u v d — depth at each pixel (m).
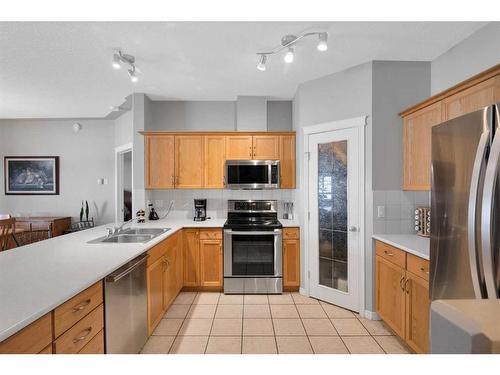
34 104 4.05
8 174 5.09
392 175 2.68
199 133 3.63
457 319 0.55
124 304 1.80
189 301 3.09
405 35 2.25
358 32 2.20
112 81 3.19
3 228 3.03
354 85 2.80
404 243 2.24
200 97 3.80
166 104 3.95
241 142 3.63
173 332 2.45
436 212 1.58
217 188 3.64
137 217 3.55
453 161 1.43
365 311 2.71
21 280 1.41
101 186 5.12
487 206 1.15
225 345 2.25
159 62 2.71
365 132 2.72
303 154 3.21
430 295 1.64
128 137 4.61
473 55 2.22
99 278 1.49
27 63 2.70
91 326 1.46
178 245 3.15
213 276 3.34
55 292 1.27
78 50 2.45
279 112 3.98
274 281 3.27
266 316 2.74
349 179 2.83
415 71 2.70
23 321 1.02
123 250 2.02
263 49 2.46
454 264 1.42
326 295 3.03
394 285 2.29
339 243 2.93
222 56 2.59
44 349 1.15
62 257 1.84
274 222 3.52
